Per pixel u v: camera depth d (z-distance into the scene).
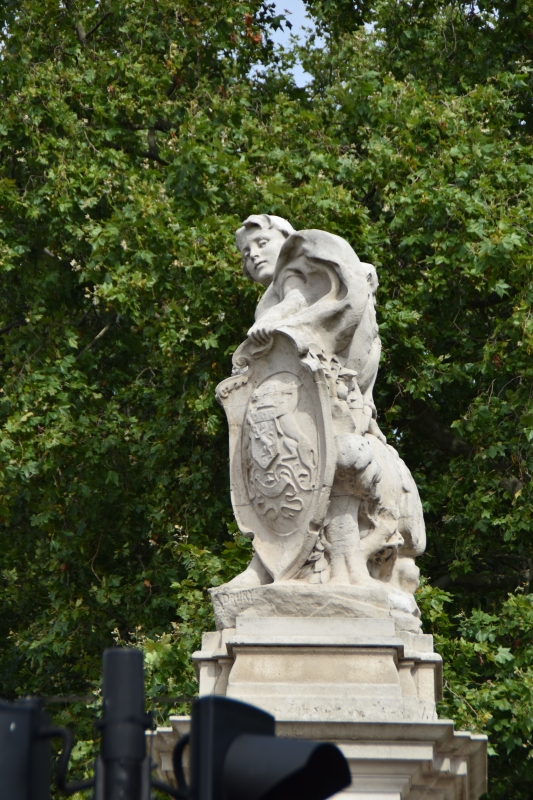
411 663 7.07
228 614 7.23
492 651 12.62
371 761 6.61
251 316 14.20
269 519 7.43
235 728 3.65
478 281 14.00
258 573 7.41
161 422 14.59
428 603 12.67
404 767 6.62
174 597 13.71
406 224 14.38
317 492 7.30
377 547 7.49
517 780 13.66
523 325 13.65
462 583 14.83
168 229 14.09
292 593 7.12
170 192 14.64
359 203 14.54
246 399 7.70
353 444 7.36
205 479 14.46
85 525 15.06
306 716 6.71
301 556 7.27
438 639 12.45
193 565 13.11
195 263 13.74
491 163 14.80
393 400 14.66
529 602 12.87
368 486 7.39
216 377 14.36
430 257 14.12
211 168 14.38
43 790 3.63
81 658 14.86
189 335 14.08
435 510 14.35
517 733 12.48
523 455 13.94
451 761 6.89
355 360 7.70
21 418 14.68
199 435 14.81
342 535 7.40
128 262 14.55
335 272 7.69
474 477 14.00
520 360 13.91
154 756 6.95
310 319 7.61
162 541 14.70
